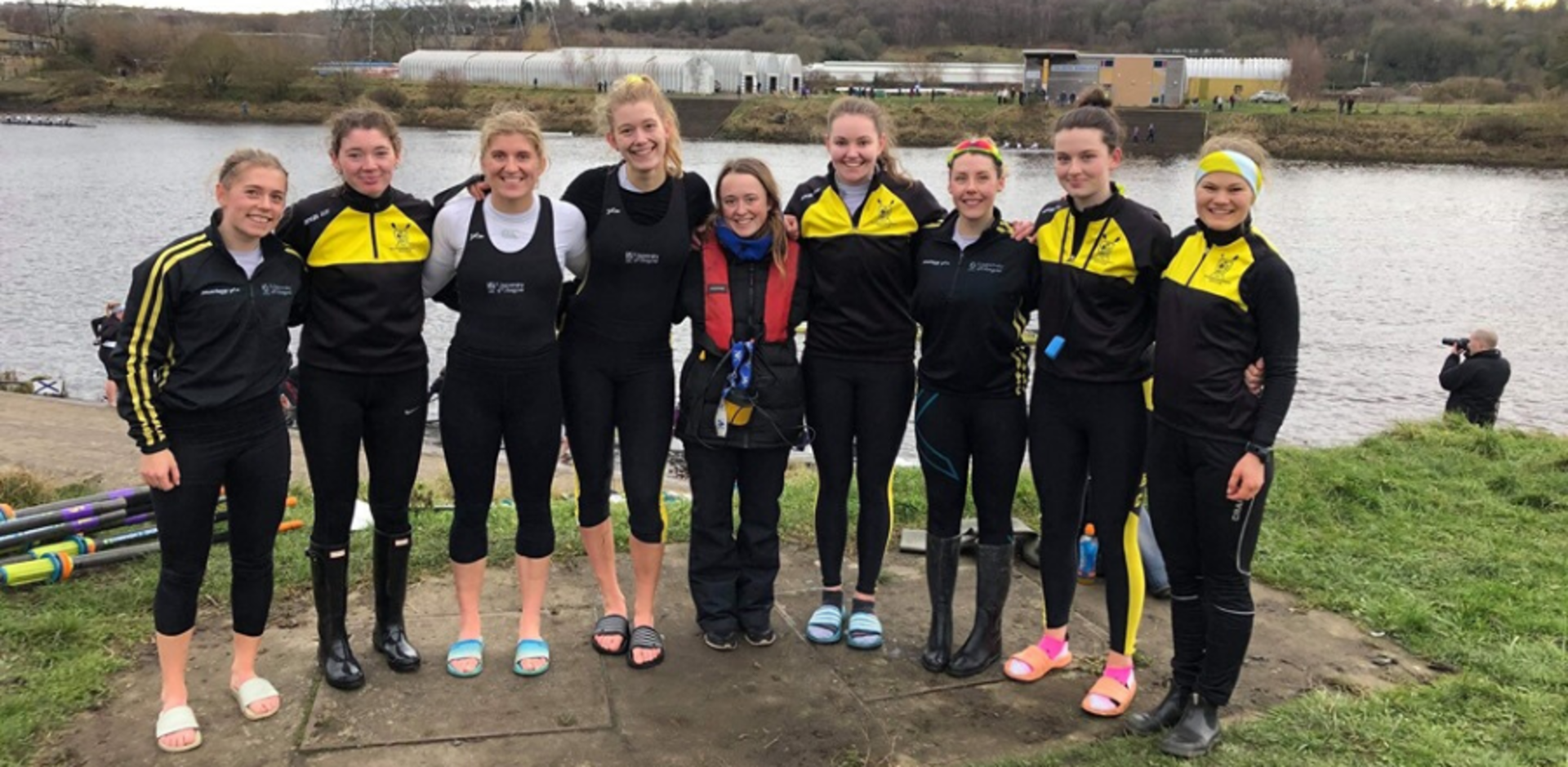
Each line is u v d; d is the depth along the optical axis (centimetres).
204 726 344
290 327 346
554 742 341
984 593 392
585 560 493
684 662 397
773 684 382
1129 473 359
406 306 349
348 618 426
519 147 341
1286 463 660
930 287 372
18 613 420
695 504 402
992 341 368
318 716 351
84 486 657
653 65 7994
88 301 1917
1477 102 7519
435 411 1106
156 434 313
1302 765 329
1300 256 2661
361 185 337
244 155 313
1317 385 1468
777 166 4384
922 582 483
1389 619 436
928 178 3884
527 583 388
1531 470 673
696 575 407
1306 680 392
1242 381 324
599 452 386
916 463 1016
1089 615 449
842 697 374
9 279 2070
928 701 374
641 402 385
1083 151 340
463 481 372
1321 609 457
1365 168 5297
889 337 387
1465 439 759
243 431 328
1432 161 5662
